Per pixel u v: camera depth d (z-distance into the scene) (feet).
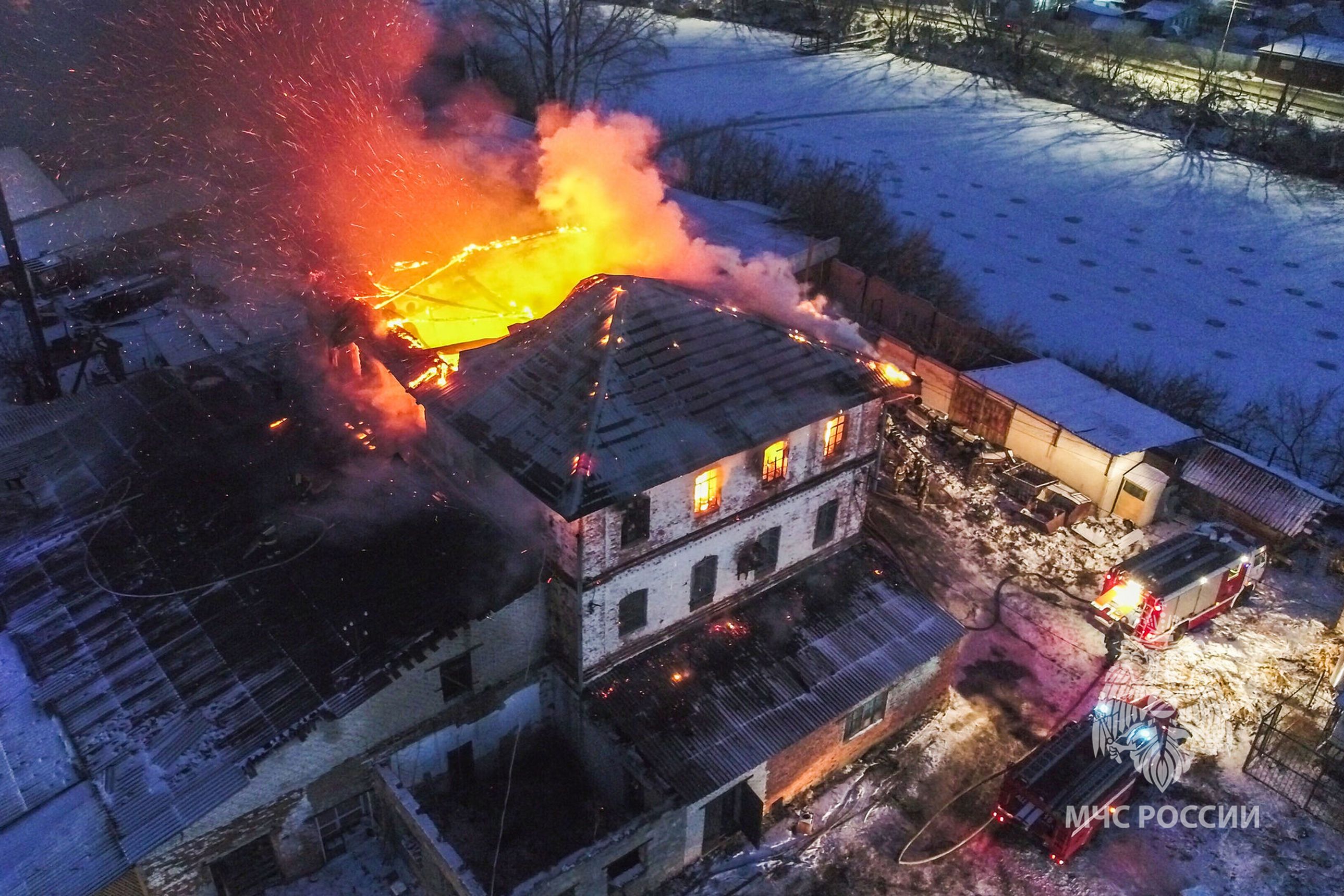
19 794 71.56
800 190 201.16
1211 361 173.27
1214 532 114.62
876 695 90.12
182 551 88.58
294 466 96.58
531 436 78.74
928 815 89.30
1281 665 107.55
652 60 321.93
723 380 83.97
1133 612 108.37
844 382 89.25
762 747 81.51
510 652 83.05
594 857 72.28
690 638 88.89
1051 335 179.32
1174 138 273.33
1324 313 190.80
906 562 120.57
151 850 67.77
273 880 78.02
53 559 89.40
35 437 106.32
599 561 77.71
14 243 126.00
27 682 79.30
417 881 78.48
